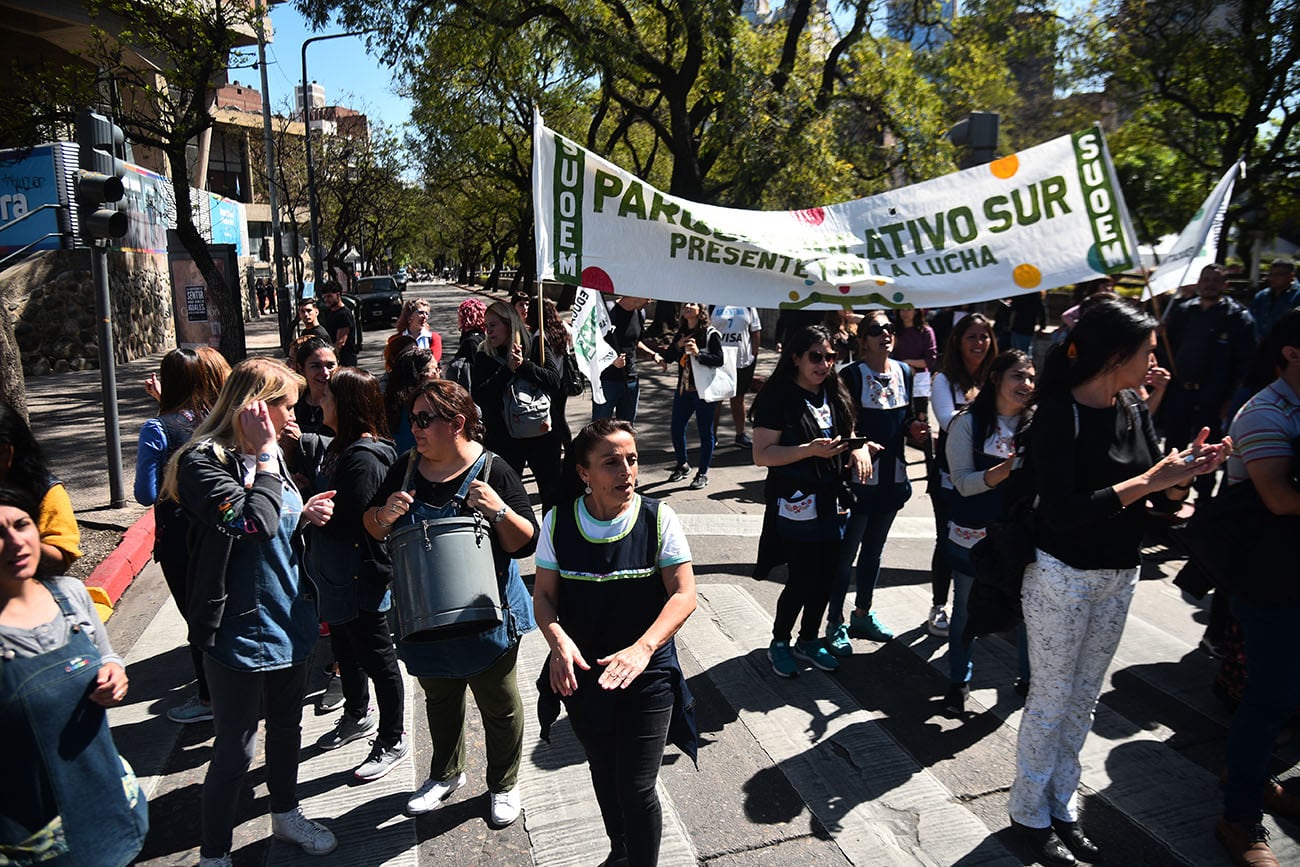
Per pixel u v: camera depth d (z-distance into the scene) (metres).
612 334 7.80
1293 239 23.23
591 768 2.93
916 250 4.58
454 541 3.03
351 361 8.78
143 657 4.97
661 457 9.40
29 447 2.99
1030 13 18.73
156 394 4.57
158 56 19.11
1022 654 4.29
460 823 3.46
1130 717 4.13
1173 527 3.24
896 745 3.93
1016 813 3.25
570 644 2.70
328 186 38.28
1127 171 20.44
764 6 21.83
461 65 20.06
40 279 16.38
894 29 18.95
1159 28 17.66
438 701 3.39
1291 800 3.41
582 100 24.22
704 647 4.91
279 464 3.06
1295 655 2.98
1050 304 17.67
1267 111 17.27
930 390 4.96
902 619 5.24
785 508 4.29
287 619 3.05
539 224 4.38
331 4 16.03
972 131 7.58
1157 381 3.82
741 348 9.34
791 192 15.95
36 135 16.42
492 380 5.71
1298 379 2.94
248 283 34.91
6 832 2.20
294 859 3.26
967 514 4.00
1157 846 3.25
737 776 3.72
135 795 2.51
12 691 2.19
